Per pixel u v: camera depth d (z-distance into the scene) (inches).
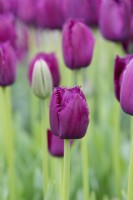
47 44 80.5
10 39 55.4
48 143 49.2
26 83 91.7
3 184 58.1
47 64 49.6
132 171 45.8
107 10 55.1
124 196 51.7
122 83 43.6
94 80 81.3
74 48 50.1
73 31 49.9
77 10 60.1
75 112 42.8
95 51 76.3
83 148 52.0
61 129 43.3
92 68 76.3
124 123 78.3
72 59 50.4
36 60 50.4
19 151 66.8
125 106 43.6
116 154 56.8
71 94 42.9
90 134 65.6
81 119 43.0
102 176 61.9
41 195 59.8
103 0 55.3
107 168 62.5
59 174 50.0
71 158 62.3
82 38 50.0
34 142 70.2
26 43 78.6
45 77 48.9
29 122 84.7
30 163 64.7
